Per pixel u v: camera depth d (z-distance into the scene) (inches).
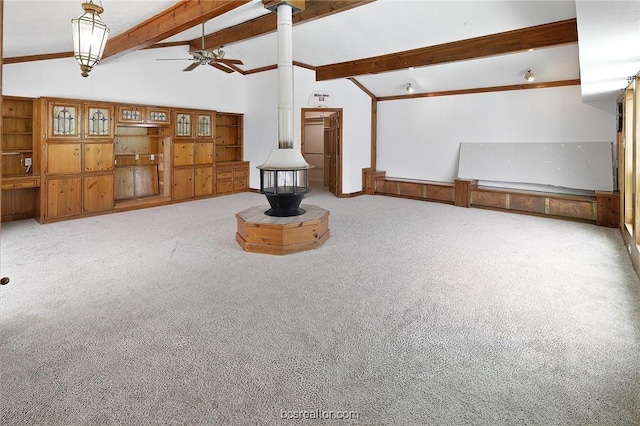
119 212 270.4
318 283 139.7
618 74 161.5
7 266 155.3
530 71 268.1
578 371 85.7
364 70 296.4
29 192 244.8
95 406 74.4
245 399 76.9
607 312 115.5
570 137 270.5
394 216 265.0
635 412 72.7
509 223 244.4
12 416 71.2
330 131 386.9
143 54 283.4
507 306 120.2
